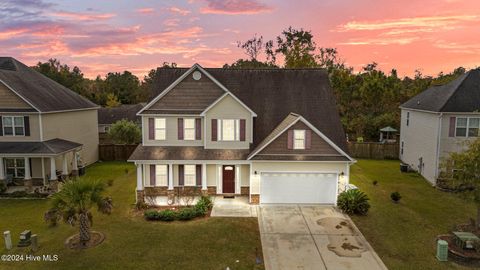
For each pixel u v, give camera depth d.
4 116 23.28
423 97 29.31
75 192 13.47
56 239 14.63
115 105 68.88
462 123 23.06
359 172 28.14
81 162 28.92
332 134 20.94
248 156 19.27
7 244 13.62
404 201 20.12
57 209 13.34
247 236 14.98
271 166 19.08
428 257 13.07
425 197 21.00
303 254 13.34
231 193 21.11
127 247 13.79
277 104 22.45
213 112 20.17
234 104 20.09
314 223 16.56
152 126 20.73
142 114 20.52
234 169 20.92
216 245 14.04
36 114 23.34
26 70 28.53
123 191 22.23
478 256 12.58
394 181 25.12
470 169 14.66
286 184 19.27
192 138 20.80
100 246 13.88
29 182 22.44
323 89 23.20
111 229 15.69
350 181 24.92
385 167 30.36
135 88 83.81
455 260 12.78
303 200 19.36
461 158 15.15
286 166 19.05
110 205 14.17
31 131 23.52
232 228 15.84
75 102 29.50
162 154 19.89
